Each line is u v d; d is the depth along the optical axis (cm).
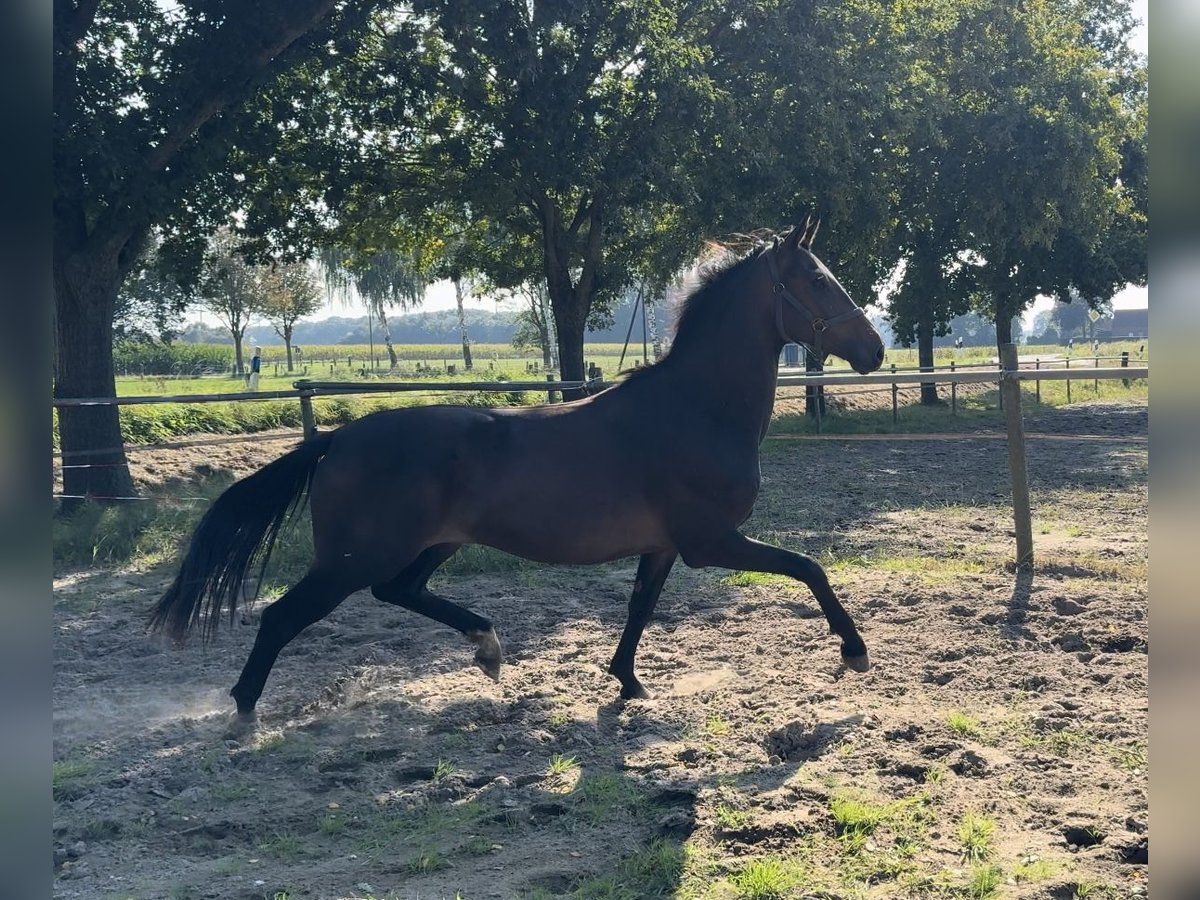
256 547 481
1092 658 551
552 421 480
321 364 6856
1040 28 2336
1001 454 1645
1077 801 373
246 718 476
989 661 548
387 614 704
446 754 448
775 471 1479
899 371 2844
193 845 364
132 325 4819
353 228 1775
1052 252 2548
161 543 948
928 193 2331
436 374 4806
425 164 1666
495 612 696
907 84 1909
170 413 1691
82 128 1087
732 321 495
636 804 384
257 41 1162
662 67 1439
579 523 471
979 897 306
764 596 718
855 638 501
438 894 322
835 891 313
